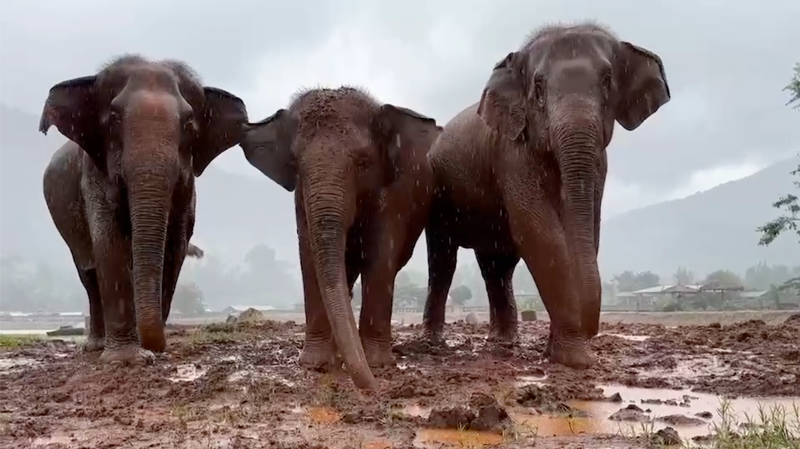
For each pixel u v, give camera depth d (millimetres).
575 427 7352
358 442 6816
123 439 7102
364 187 10656
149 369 11219
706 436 6781
